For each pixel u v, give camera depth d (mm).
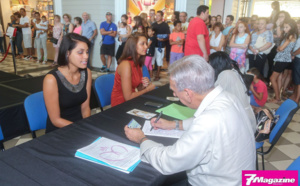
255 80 2926
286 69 4395
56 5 6895
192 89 955
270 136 1751
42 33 7004
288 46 3852
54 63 6797
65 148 1173
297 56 3893
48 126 1795
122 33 5832
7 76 3893
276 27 4777
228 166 901
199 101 992
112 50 6109
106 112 1693
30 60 7602
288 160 2418
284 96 4461
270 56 4922
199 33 3500
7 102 2600
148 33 5227
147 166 1044
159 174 990
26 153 1116
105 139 1260
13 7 9484
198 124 890
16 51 8648
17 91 3020
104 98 2445
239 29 4133
